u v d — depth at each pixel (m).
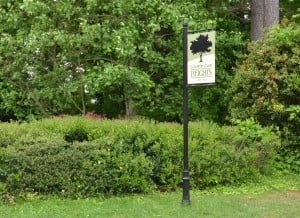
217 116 14.20
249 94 10.90
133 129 8.69
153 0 11.74
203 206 7.52
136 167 8.34
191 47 7.62
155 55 12.10
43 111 12.31
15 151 7.87
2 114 13.48
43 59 11.93
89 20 11.95
